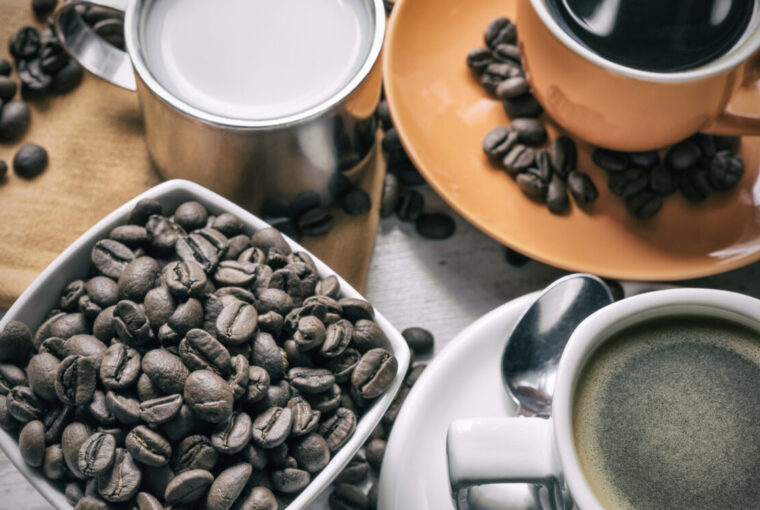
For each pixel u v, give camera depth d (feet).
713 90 1.14
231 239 1.12
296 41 1.21
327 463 1.05
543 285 1.28
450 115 1.28
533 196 1.24
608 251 1.21
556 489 0.93
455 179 1.24
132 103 1.30
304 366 1.07
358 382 1.06
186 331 1.04
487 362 1.09
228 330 1.04
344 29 1.22
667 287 1.17
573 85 1.17
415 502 1.04
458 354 1.08
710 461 0.92
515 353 1.09
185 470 1.01
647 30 1.16
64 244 1.23
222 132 1.15
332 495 1.17
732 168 1.23
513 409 1.08
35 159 1.25
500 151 1.24
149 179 1.27
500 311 1.10
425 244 1.30
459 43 1.30
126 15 1.18
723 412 0.93
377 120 1.32
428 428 1.06
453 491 0.95
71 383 1.03
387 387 1.07
